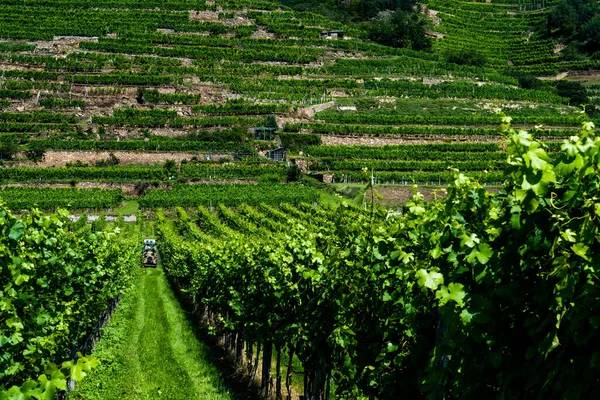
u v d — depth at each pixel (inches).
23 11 4249.5
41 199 2308.1
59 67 3521.2
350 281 387.9
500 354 214.1
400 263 323.0
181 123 3161.9
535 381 202.8
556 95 3814.0
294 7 5871.1
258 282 642.8
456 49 5073.8
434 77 4042.8
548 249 194.4
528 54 5009.8
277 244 648.4
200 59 3924.7
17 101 3203.7
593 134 192.7
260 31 4515.3
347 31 4859.7
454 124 3203.7
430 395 250.1
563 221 185.8
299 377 666.8
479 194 246.8
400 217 378.3
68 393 558.6
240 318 697.0
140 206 2373.3
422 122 3216.0
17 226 329.4
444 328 264.4
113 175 2630.4
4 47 3627.0
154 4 4628.4
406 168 2640.3
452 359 241.0
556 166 180.5
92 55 3683.6
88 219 2234.3
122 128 3107.8
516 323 213.3
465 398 231.1
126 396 593.3
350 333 368.5
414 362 302.8
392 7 6151.6
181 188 2527.1
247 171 2704.2
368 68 4097.0
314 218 1473.9
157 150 2893.7
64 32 3988.7
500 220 216.8
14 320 305.3
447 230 249.3
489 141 3021.7
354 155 2856.8
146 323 1014.4
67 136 2957.7
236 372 708.0
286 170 2696.9
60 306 510.0
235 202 2368.4
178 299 1364.4
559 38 5167.3
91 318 701.9
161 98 3361.2
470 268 231.1
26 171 2546.8
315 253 438.9
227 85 3555.6
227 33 4379.9
